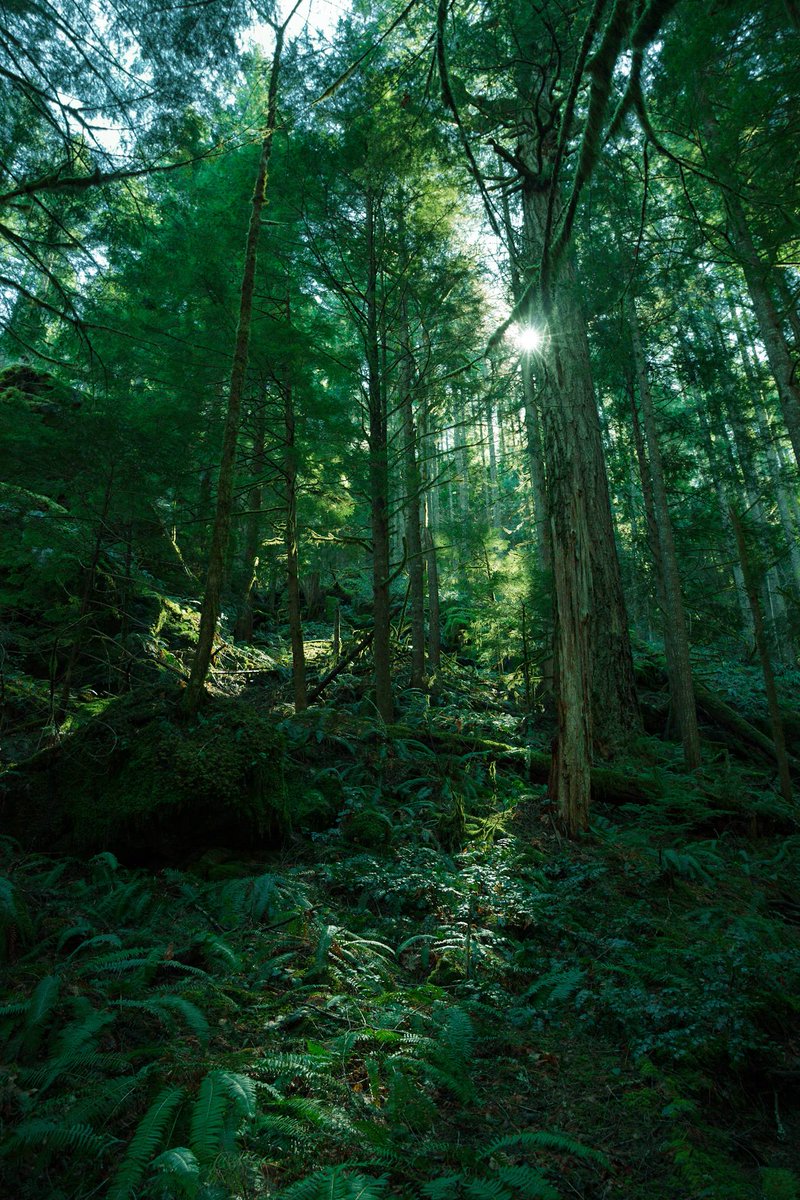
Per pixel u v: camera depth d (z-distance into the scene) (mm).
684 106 5230
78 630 8336
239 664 13742
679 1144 3076
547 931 5203
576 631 7457
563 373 7801
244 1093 2742
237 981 3955
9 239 6559
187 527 11758
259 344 9062
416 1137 2963
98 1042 3145
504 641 12914
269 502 14820
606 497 10492
